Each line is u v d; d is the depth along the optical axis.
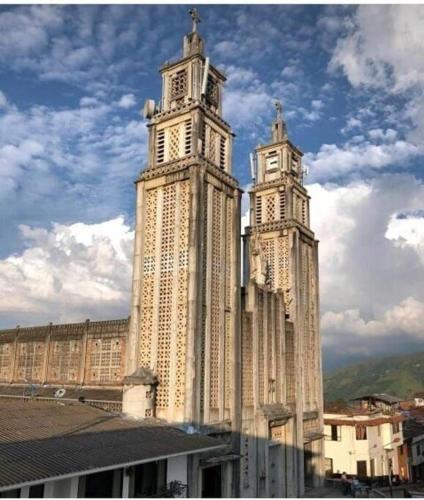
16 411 27.89
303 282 53.69
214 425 34.34
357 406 74.50
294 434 46.53
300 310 51.56
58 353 50.03
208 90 41.75
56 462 19.92
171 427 31.42
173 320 34.72
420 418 76.56
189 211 35.91
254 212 56.25
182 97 40.31
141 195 39.06
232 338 37.91
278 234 53.12
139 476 27.19
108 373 44.84
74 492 22.28
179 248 36.00
